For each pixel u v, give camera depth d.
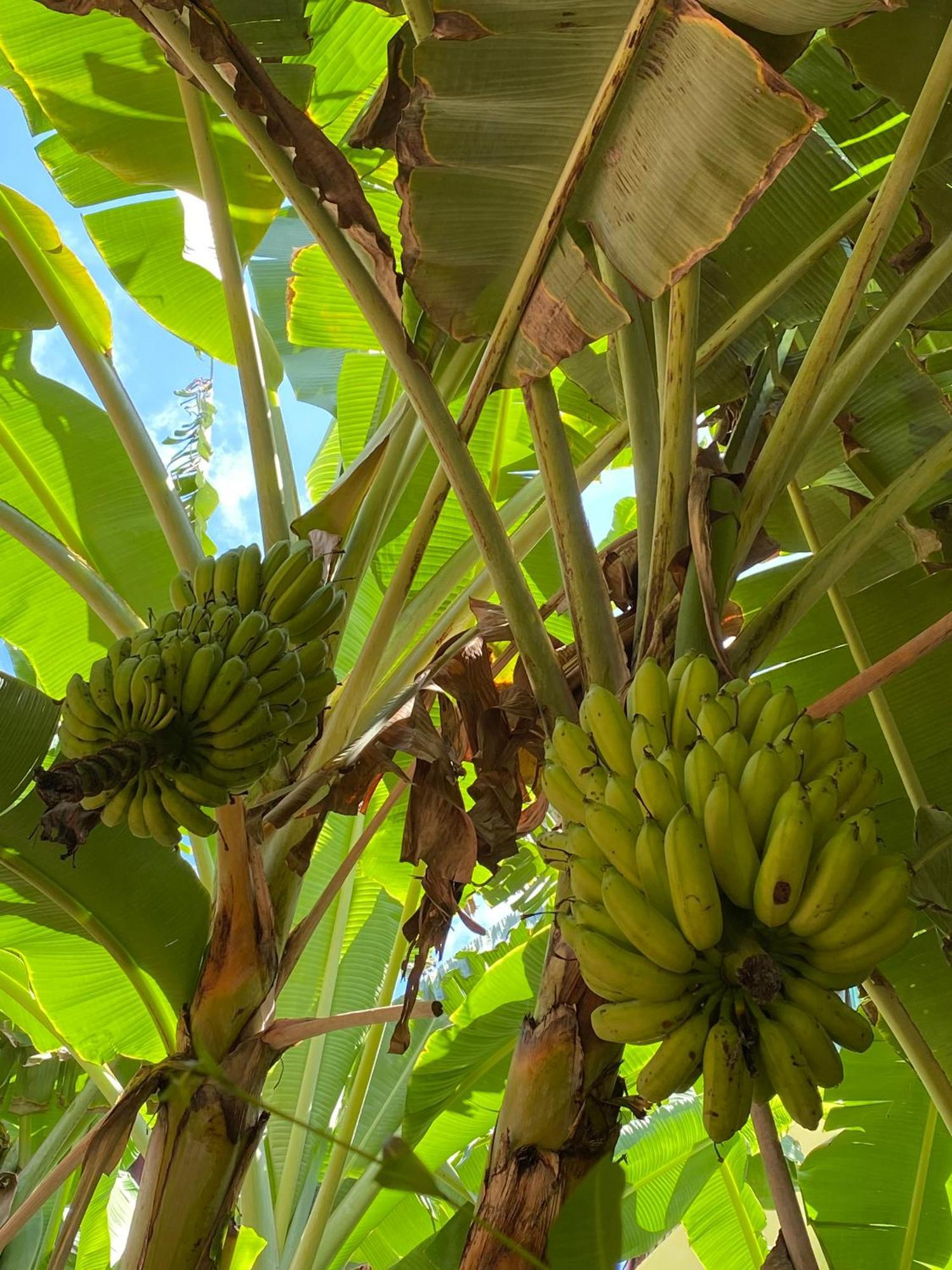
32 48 3.00
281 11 2.52
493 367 1.94
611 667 1.75
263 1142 3.95
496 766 1.95
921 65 2.20
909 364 2.56
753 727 1.46
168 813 1.71
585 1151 1.42
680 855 1.22
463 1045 3.53
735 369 2.54
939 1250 2.81
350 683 2.24
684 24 1.59
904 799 2.46
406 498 3.49
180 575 2.11
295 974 4.10
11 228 2.75
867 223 1.75
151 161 3.09
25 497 3.35
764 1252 3.84
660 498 1.84
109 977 2.91
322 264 3.55
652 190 1.71
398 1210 4.20
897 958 2.45
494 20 1.69
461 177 1.84
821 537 2.82
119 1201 4.47
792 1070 1.17
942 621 1.48
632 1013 1.26
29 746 2.37
